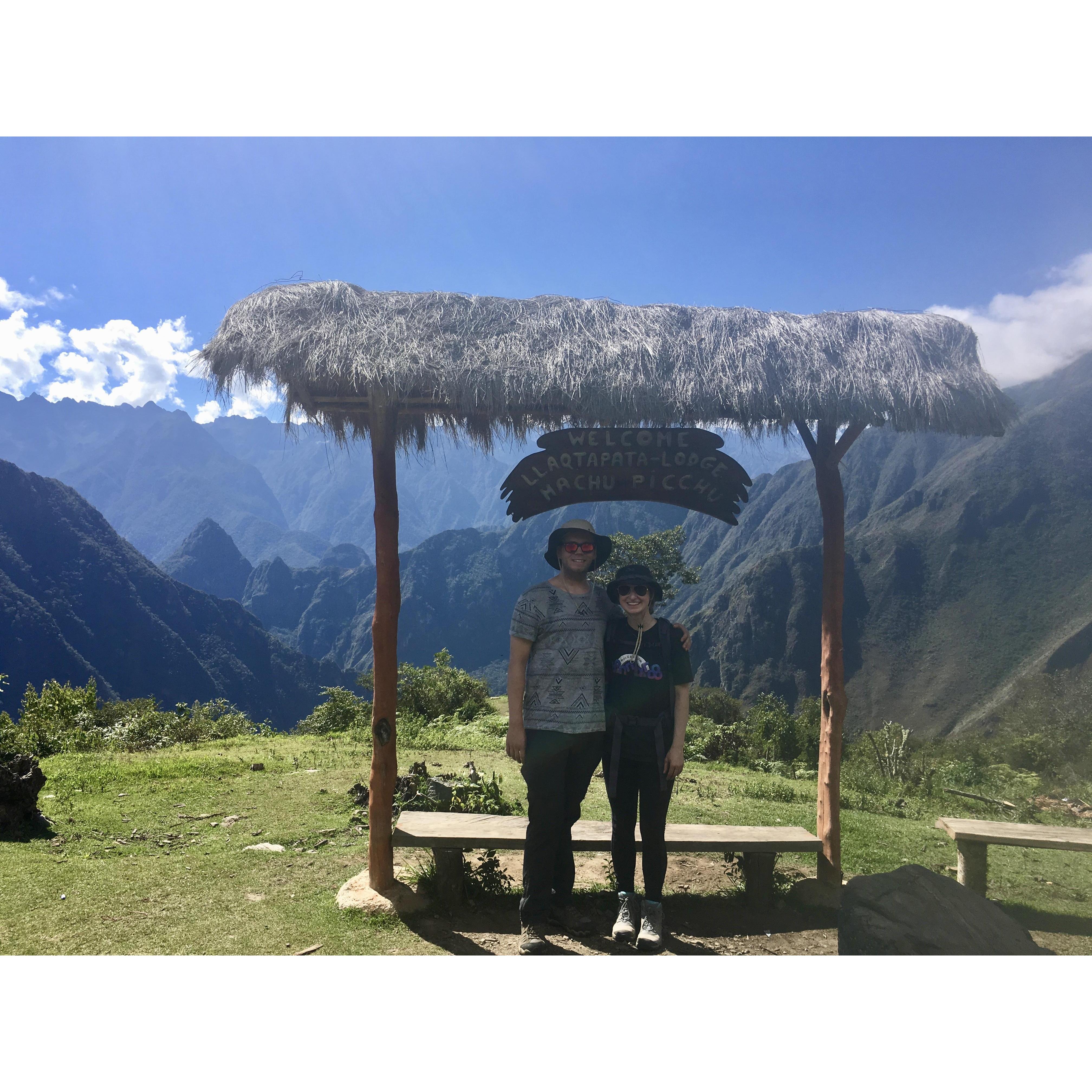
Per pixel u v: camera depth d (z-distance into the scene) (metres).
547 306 3.99
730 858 4.52
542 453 4.21
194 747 11.24
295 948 3.30
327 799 6.72
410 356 3.58
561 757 3.19
